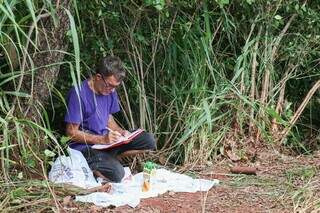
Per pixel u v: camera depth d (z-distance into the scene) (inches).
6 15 164.4
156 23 248.7
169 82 255.8
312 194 194.1
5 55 182.7
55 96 225.3
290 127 265.1
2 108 172.7
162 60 255.6
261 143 257.3
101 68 206.5
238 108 255.8
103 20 233.0
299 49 279.0
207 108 233.5
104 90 208.8
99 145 206.5
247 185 210.8
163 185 201.2
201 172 229.0
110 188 192.1
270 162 243.8
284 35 281.1
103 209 175.9
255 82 269.7
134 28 245.4
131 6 239.0
